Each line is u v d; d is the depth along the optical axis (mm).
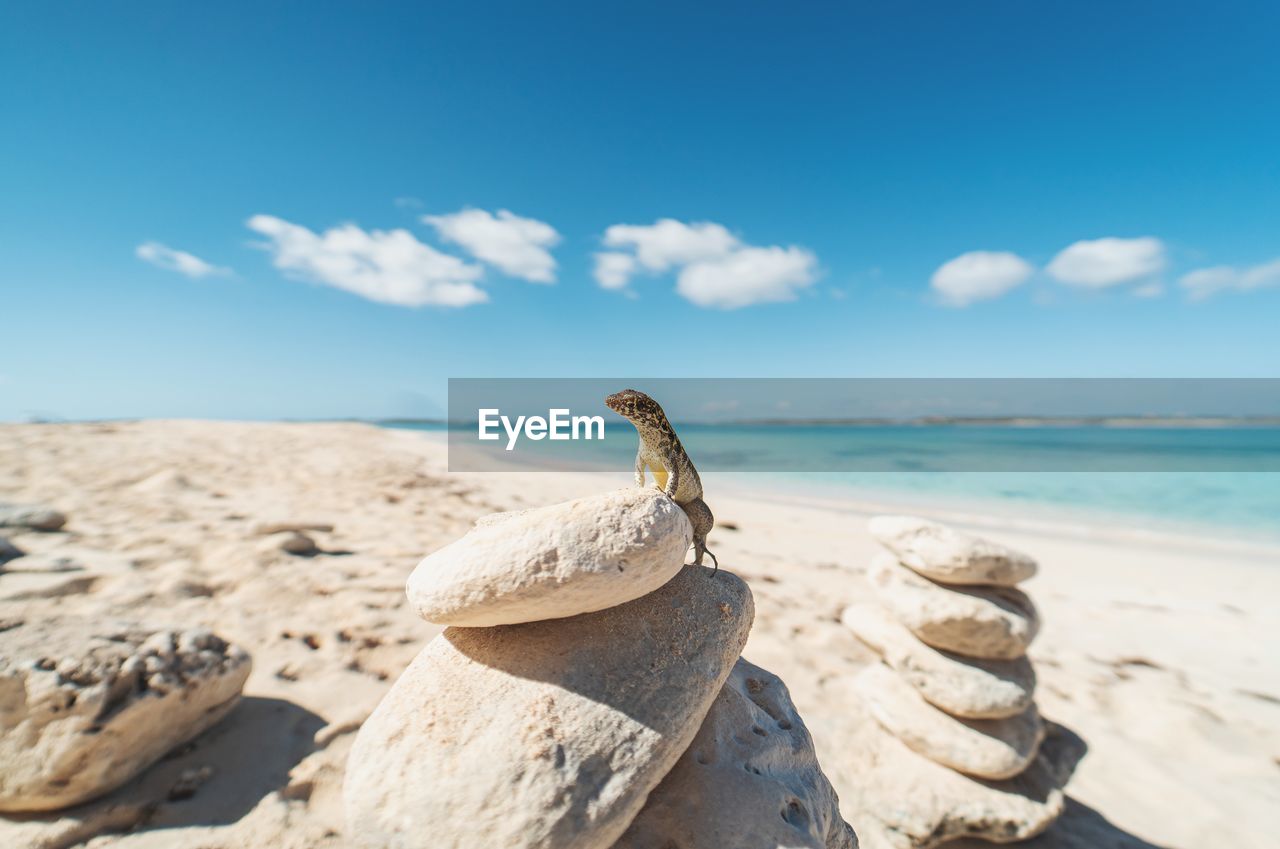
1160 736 4582
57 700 2678
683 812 2289
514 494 12930
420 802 2092
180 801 2768
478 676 2424
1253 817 3754
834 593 7254
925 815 3582
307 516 8469
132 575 5270
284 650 4281
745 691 3193
